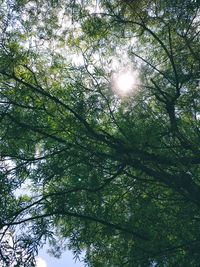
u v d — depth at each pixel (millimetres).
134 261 11742
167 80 11430
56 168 11938
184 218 11836
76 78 12328
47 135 11664
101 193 12398
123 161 11273
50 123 12055
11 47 12344
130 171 12594
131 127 11070
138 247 11750
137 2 12273
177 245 11883
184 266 11133
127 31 12859
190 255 11047
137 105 11680
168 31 11344
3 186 11383
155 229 12172
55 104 12133
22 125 11844
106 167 12094
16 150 12570
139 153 10836
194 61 11438
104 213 12234
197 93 11523
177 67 11422
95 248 13289
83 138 11695
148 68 12008
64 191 12016
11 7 12547
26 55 12547
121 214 12977
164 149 11359
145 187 12562
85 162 11875
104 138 11266
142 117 11219
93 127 11656
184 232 11922
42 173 11914
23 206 11555
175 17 11586
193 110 12047
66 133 12039
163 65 12375
